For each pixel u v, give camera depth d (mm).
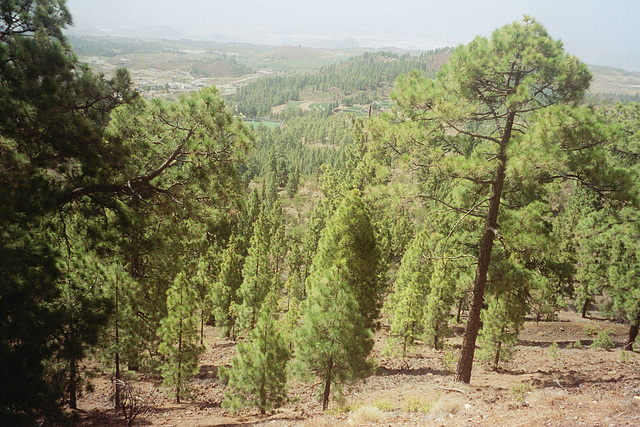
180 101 11422
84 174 10266
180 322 15875
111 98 11023
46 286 8414
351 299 12664
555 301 31141
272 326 14391
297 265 55875
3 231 8062
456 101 11922
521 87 10992
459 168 11625
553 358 19438
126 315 13828
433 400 11297
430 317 24469
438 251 16875
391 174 13664
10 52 8930
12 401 7645
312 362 12484
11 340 7879
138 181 11367
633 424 6992
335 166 99188
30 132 8977
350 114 54562
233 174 12031
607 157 10836
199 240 20719
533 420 7789
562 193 51906
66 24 10633
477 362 20078
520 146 10922
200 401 16406
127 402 14109
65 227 11047
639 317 21047
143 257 18109
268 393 14508
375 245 15820
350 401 14578
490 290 13594
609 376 11992
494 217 12898
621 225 19172
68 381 9867
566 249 34750
